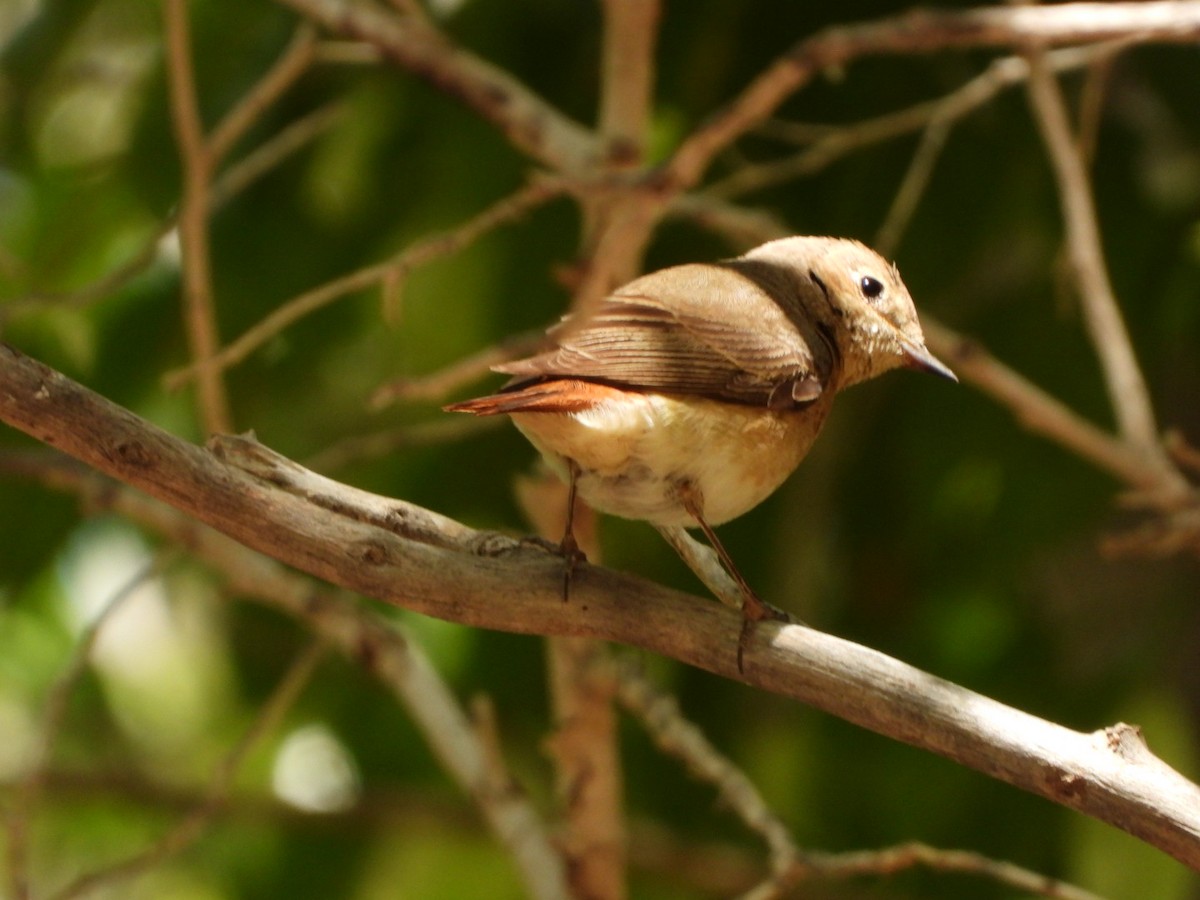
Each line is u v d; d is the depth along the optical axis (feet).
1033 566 39.37
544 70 38.01
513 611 20.45
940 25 27.07
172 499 20.01
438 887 43.29
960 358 31.19
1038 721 18.84
